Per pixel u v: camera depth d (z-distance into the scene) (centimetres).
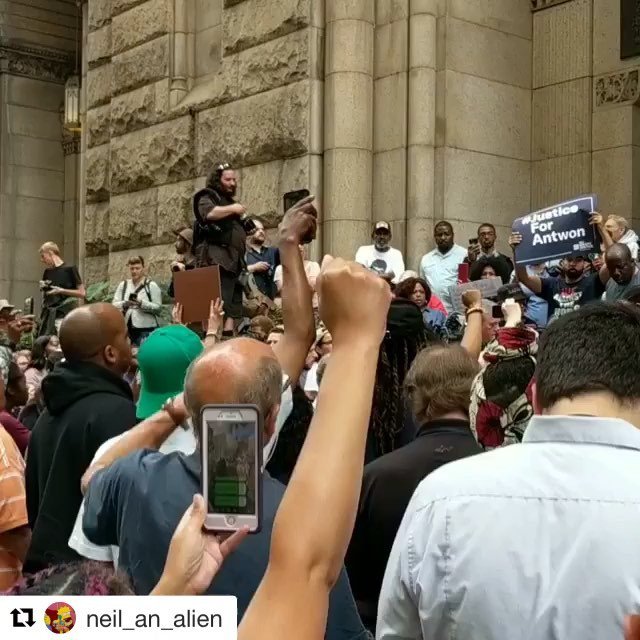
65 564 160
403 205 1114
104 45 1571
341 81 1135
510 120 1181
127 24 1487
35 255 2266
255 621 120
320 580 123
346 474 127
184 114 1356
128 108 1472
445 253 1052
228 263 873
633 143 1107
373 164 1145
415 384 307
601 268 724
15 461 361
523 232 745
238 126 1253
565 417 169
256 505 150
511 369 350
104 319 359
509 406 351
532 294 757
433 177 1116
